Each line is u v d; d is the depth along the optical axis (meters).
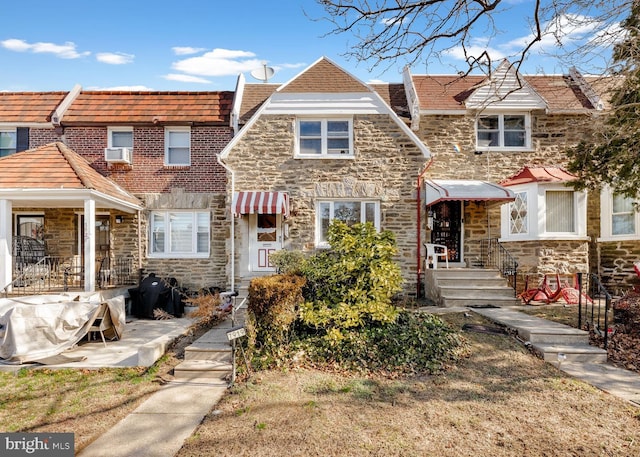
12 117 18.73
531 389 7.62
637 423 6.26
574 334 9.83
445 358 8.95
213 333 11.22
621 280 16.94
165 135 18.98
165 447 5.73
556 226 16.45
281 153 17.03
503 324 11.12
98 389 8.08
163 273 18.41
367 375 8.45
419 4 8.57
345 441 5.73
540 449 5.53
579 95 18.47
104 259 17.64
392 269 10.51
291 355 9.15
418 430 6.06
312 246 16.77
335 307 10.16
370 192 16.86
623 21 9.71
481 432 6.00
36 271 15.84
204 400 7.45
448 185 16.52
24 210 18.42
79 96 19.91
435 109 17.89
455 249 18.05
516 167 18.02
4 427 6.45
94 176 16.52
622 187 13.59
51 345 10.26
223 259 18.47
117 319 12.01
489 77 9.91
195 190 18.77
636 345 10.05
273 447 5.61
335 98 17.12
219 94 20.12
